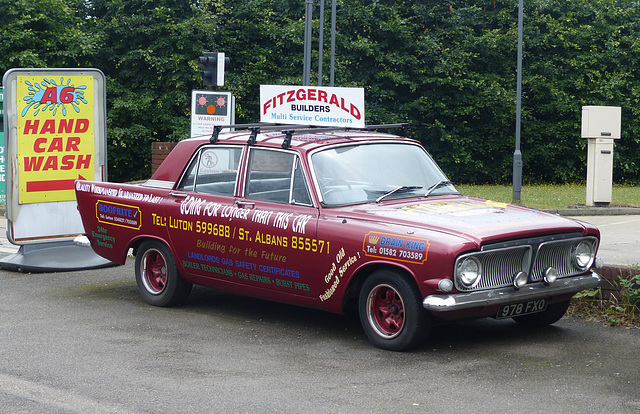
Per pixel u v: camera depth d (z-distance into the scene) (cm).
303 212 706
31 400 538
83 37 2859
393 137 790
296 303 724
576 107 3219
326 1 3180
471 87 3158
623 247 1220
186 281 827
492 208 713
